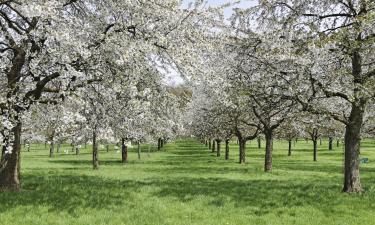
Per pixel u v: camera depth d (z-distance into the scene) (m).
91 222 13.13
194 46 16.02
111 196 17.86
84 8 17.69
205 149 85.94
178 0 15.84
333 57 18.86
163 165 43.53
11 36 14.81
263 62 19.89
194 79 15.29
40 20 13.26
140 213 14.58
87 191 18.97
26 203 15.66
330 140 83.06
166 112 19.05
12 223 12.86
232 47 20.98
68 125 15.48
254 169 37.81
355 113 19.03
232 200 17.48
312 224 13.34
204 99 40.31
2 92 13.84
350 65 20.22
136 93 15.16
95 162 37.59
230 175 31.20
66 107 15.94
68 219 13.45
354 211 15.06
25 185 20.75
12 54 17.88
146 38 15.27
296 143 116.25
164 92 18.28
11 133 14.09
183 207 15.82
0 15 15.90
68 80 14.04
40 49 14.51
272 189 21.00
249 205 16.39
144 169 37.66
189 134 56.12
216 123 43.59
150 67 16.91
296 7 20.16
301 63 17.59
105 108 16.47
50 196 17.28
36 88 15.58
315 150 55.09
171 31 15.63
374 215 14.44
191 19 15.82
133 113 17.30
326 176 31.95
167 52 15.52
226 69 22.00
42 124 18.47
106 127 16.22
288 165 45.44
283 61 19.27
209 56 17.69
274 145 105.25
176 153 71.19
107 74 15.70
